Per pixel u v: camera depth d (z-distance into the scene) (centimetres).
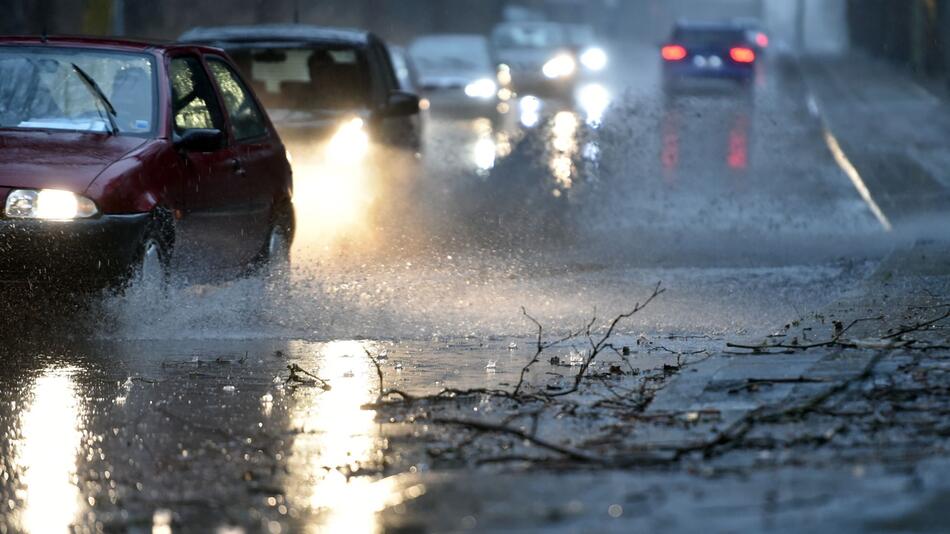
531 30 9512
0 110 2195
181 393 1642
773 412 1398
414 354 1892
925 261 2706
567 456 1278
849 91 9075
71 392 1650
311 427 1460
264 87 3319
